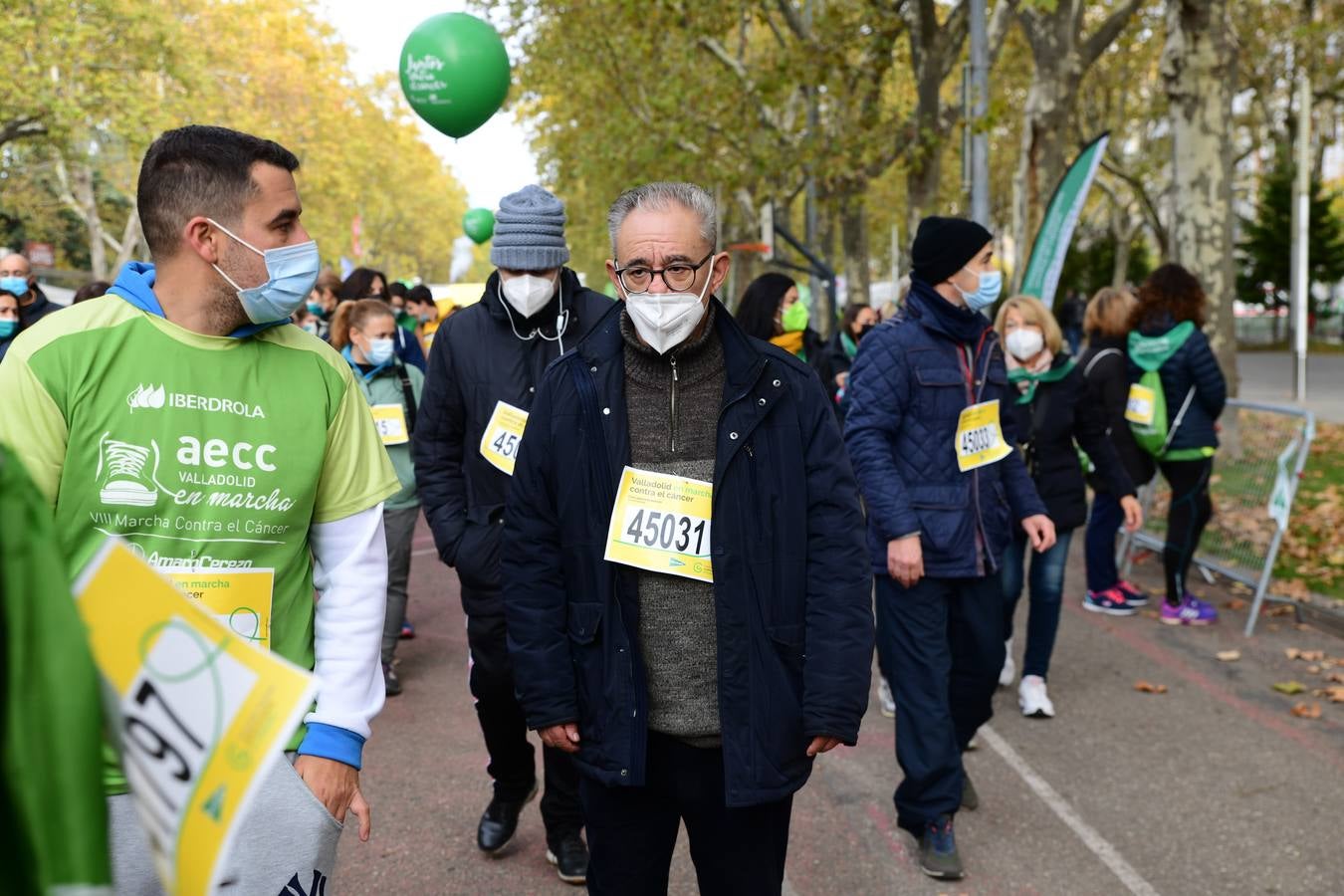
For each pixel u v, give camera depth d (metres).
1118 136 28.66
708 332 2.29
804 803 4.14
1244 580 6.80
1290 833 3.81
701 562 2.24
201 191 1.81
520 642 2.31
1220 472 7.17
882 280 59.69
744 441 2.22
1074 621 6.57
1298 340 18.44
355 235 37.78
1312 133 35.16
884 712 5.18
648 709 2.25
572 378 2.31
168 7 24.19
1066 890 3.45
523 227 3.19
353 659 1.96
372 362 5.38
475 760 4.58
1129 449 6.35
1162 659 5.81
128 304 1.83
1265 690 5.31
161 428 1.78
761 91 14.54
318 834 1.84
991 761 4.50
